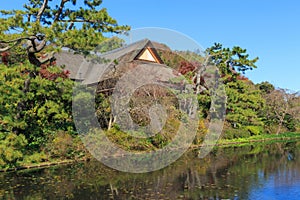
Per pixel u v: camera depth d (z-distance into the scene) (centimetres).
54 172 1122
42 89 1288
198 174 1051
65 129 1445
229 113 2395
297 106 3123
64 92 1374
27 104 1370
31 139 1364
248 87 2661
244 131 2494
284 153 1639
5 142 1101
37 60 1289
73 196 778
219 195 757
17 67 1130
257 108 2753
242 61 2128
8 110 1172
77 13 1214
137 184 909
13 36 1051
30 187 883
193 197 745
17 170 1170
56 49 1093
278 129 2964
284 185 852
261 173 1042
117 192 812
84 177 1027
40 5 1334
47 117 1402
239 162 1320
